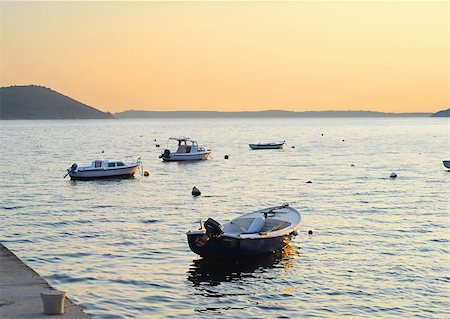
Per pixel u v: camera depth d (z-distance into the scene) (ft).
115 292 76.23
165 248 100.89
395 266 89.51
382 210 146.72
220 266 88.94
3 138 581.94
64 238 110.93
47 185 202.69
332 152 376.48
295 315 68.69
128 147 442.91
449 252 98.89
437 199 167.73
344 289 78.28
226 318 67.67
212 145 463.83
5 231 118.52
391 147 426.92
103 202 162.50
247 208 153.38
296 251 98.78
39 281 54.03
